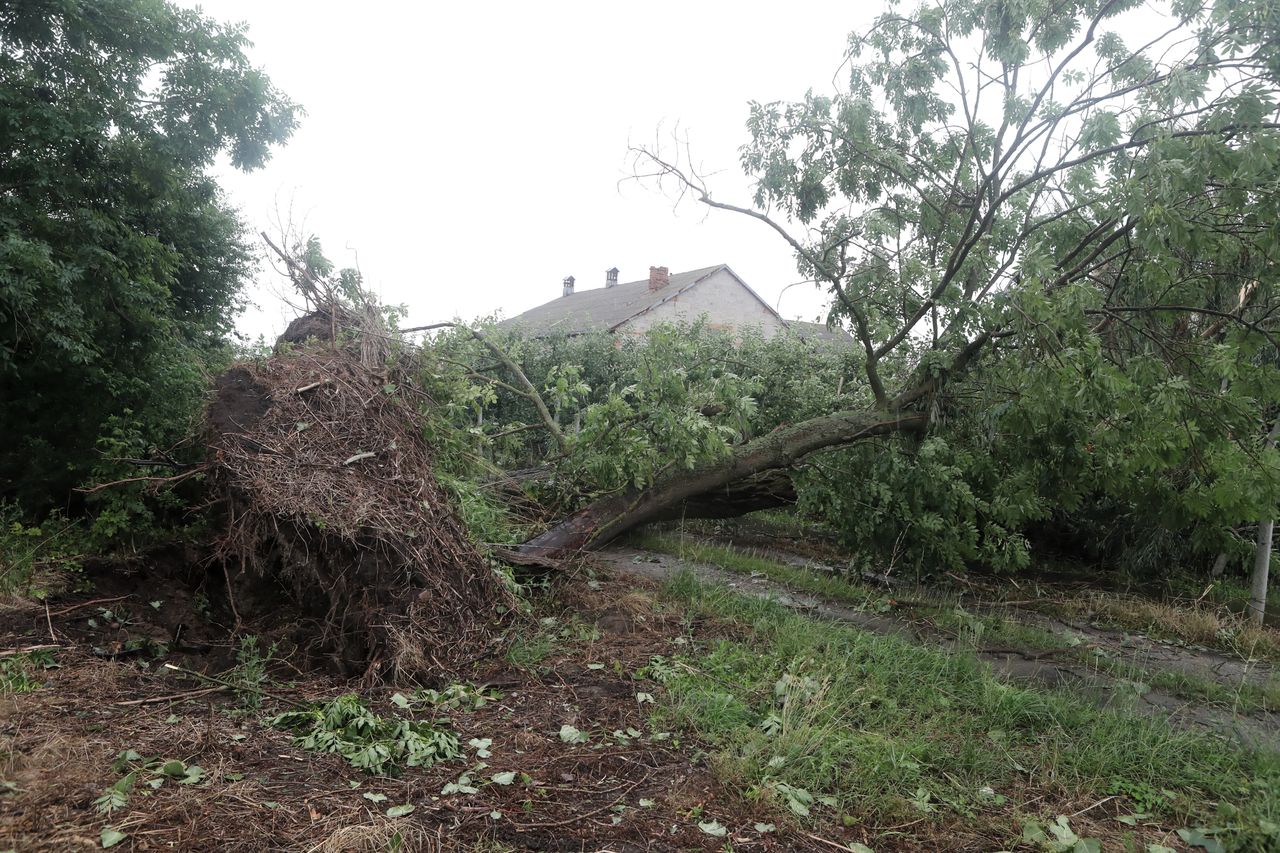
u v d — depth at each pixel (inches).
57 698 146.6
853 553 355.3
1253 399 246.7
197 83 337.4
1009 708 184.5
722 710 163.6
